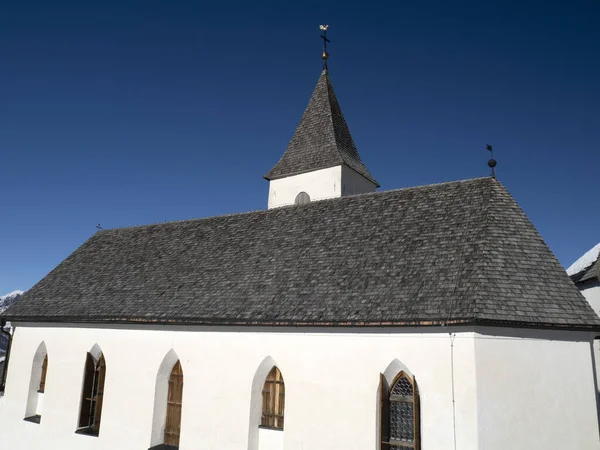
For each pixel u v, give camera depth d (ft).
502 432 46.19
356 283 58.65
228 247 79.66
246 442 59.16
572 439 47.37
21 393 83.10
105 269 89.30
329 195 96.94
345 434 52.80
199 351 65.16
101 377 75.10
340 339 55.26
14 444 81.15
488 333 48.16
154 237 95.35
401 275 56.85
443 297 51.03
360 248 65.10
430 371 49.39
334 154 98.58
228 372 62.23
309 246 70.54
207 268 75.61
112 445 69.36
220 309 64.03
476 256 54.54
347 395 53.57
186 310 66.69
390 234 65.51
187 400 64.49
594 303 81.35
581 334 50.01
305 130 108.06
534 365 48.29
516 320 47.34
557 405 47.80
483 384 46.91
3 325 87.25
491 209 61.87
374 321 52.21
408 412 51.24
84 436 72.79
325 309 56.54
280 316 58.34
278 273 66.90
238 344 62.23
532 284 51.49
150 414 67.05
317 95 111.65
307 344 57.31
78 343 77.66
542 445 46.60
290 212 83.61
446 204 67.15
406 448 50.26
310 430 54.85
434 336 50.01
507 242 56.39
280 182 104.37
